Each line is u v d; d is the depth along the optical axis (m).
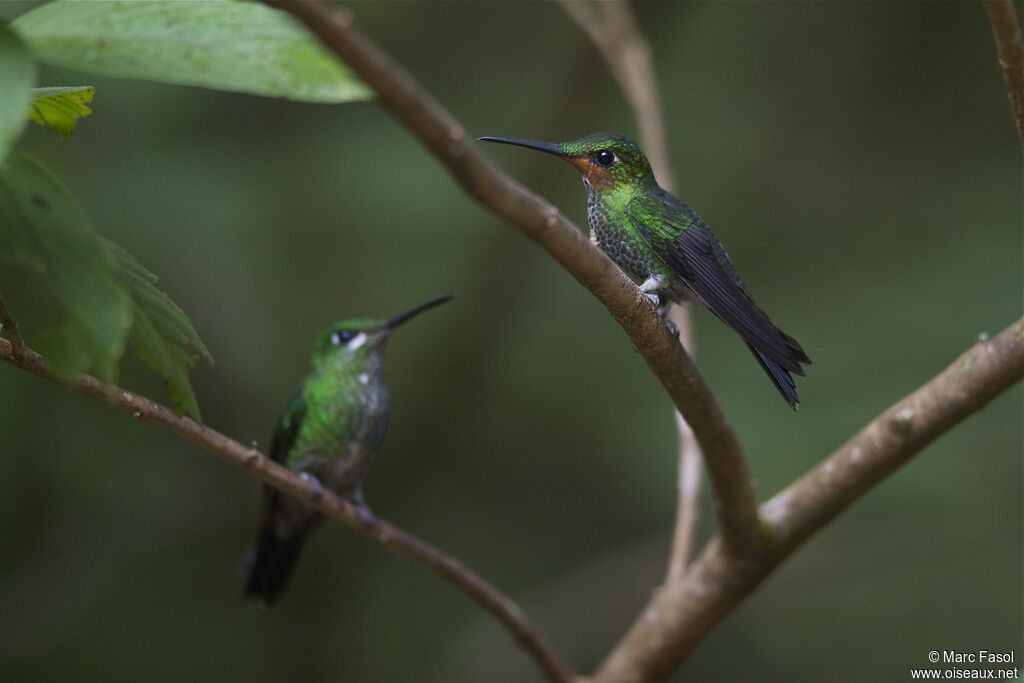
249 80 2.42
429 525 11.95
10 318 3.26
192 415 3.13
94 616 10.01
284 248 11.58
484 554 11.70
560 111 11.94
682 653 6.39
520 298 11.98
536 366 12.37
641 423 11.48
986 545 10.04
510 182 3.11
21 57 2.21
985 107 12.82
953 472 10.27
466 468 12.26
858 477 5.55
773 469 9.77
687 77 13.05
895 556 10.36
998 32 3.72
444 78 12.74
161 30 2.51
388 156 11.66
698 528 11.05
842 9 13.00
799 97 13.04
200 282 10.99
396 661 11.05
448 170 2.79
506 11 12.93
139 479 10.34
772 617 10.62
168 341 3.14
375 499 12.09
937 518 10.29
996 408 10.66
